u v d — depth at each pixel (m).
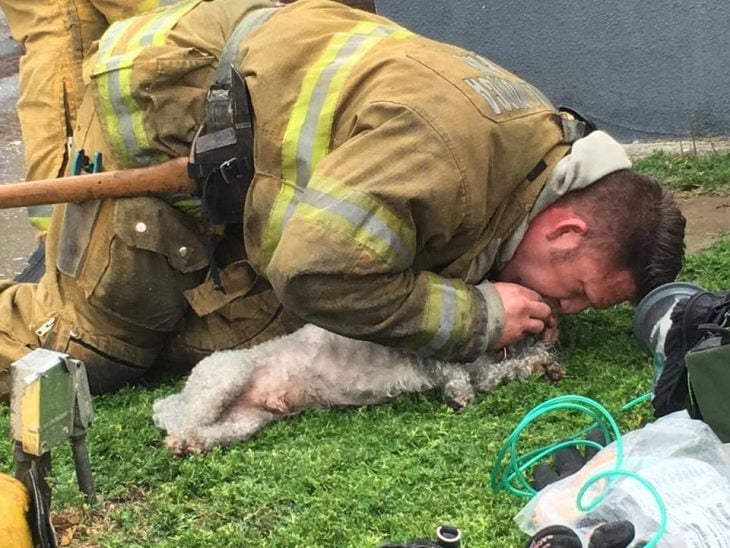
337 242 2.38
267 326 2.96
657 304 2.51
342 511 2.14
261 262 2.74
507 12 5.10
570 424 2.44
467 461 2.29
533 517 1.94
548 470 2.12
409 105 2.44
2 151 5.79
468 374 2.66
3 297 3.08
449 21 5.21
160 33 2.85
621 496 1.78
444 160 2.41
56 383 1.86
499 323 2.59
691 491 1.76
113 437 2.54
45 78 3.41
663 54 4.92
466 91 2.50
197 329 3.01
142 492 2.33
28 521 1.85
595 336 2.96
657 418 2.20
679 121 5.01
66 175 3.16
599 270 2.62
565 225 2.60
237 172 2.70
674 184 4.41
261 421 2.58
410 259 2.47
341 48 2.66
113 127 2.80
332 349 2.63
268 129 2.63
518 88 2.68
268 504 2.20
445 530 1.70
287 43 2.68
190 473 2.35
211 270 2.84
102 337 2.92
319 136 2.59
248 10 2.95
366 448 2.41
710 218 3.99
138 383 3.07
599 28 4.98
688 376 2.00
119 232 2.78
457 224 2.49
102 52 2.88
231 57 2.76
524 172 2.58
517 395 2.61
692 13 4.81
